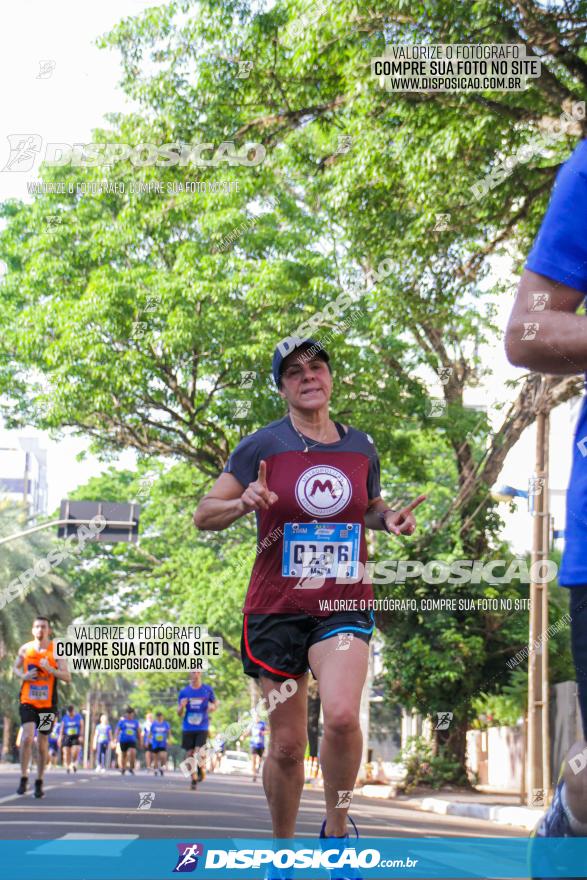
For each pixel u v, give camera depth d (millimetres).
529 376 17844
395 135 15461
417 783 22891
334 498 5004
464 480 22953
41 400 25250
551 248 2557
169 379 24672
